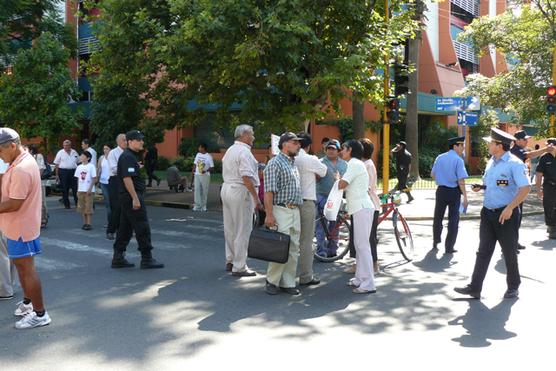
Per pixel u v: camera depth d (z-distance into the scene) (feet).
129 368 15.60
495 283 25.40
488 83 78.28
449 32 116.26
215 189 74.54
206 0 43.37
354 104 69.00
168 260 30.45
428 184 82.64
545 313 20.75
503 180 22.13
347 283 25.61
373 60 46.29
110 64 53.62
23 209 18.57
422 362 16.02
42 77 78.69
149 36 50.31
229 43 43.60
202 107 58.29
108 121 70.85
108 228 37.45
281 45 41.86
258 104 48.60
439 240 33.94
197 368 15.60
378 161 97.55
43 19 101.55
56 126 79.15
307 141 25.31
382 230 42.83
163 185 82.69
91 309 21.22
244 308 21.44
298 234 23.70
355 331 18.74
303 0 43.11
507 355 16.57
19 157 18.63
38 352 16.81
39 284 19.11
